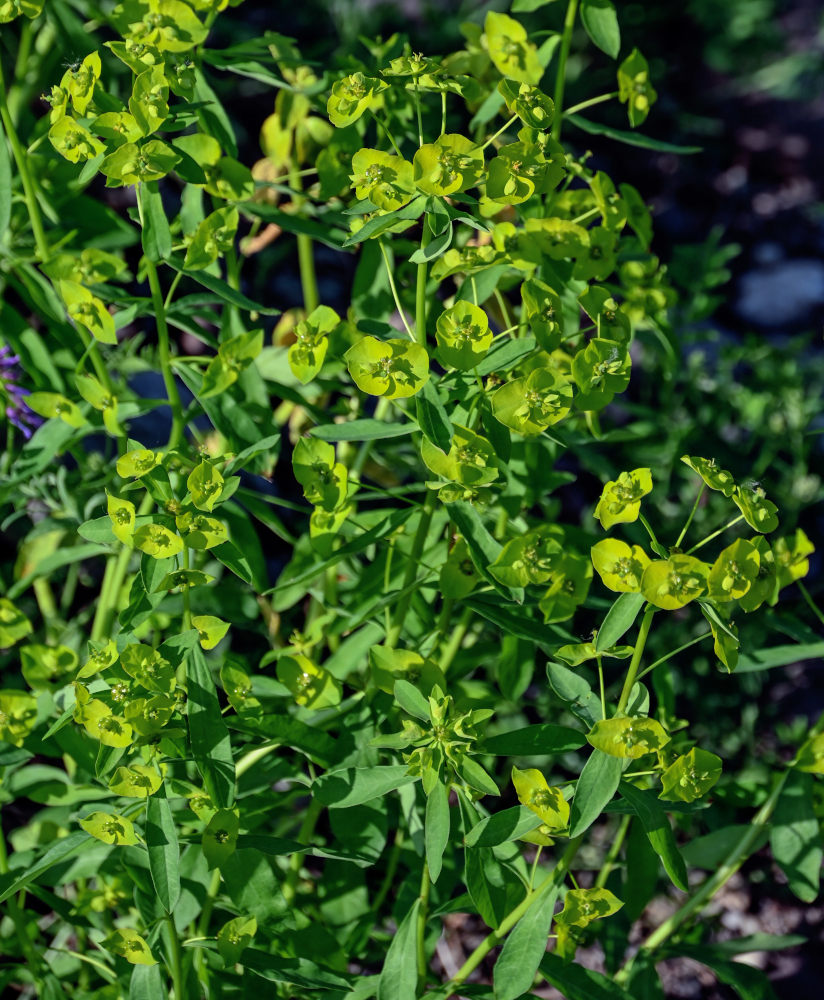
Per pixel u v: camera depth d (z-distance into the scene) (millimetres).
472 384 708
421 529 752
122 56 712
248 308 737
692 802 702
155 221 726
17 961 874
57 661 786
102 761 683
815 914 1001
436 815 687
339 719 783
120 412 777
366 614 744
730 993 972
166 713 679
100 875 787
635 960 803
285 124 890
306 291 923
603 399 686
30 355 834
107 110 720
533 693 1030
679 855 671
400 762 762
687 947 809
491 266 742
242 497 806
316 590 835
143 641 845
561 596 715
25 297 832
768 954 986
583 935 742
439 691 694
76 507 878
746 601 668
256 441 796
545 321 703
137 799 735
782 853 747
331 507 737
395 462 932
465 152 676
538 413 679
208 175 768
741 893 1008
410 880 796
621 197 769
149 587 686
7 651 993
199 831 759
